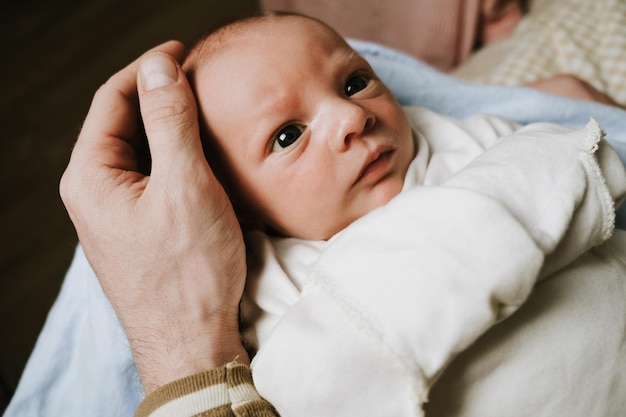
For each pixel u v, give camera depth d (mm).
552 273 583
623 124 926
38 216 1787
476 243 494
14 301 1622
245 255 695
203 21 2287
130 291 670
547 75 1256
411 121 821
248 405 584
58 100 2090
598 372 563
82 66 2197
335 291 509
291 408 526
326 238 715
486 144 766
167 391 595
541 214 542
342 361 499
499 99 965
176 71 685
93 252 686
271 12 762
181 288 660
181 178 636
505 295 488
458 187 530
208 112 700
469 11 1449
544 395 546
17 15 2453
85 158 702
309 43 691
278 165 678
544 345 556
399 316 482
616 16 1282
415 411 484
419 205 528
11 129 2020
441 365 475
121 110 732
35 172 1889
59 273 1662
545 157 582
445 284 484
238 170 704
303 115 672
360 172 664
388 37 1641
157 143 643
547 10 1370
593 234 572
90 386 843
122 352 818
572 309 575
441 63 1558
